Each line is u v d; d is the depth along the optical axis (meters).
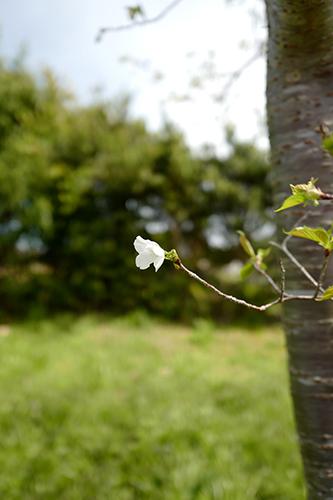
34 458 2.42
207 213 7.91
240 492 2.01
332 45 1.04
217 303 7.77
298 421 1.17
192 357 4.69
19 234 6.82
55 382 3.66
